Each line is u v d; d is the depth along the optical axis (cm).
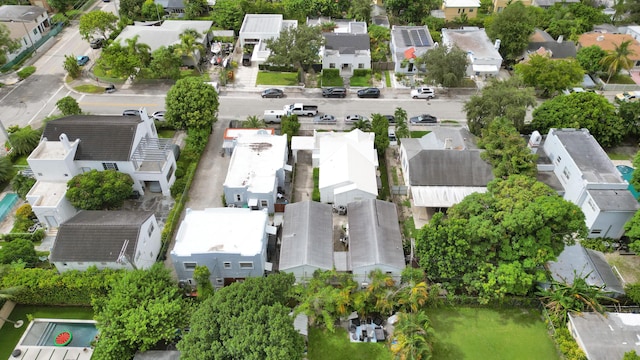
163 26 10112
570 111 7138
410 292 4847
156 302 4534
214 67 9450
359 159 6556
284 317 4031
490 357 4719
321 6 10875
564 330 4778
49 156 6128
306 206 5869
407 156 6594
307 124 7962
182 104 7100
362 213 5816
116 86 8919
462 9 11112
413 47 9331
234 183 6138
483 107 7050
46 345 4809
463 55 8381
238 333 3894
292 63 8644
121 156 6169
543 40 9931
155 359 4459
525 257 5009
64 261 4997
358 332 4831
